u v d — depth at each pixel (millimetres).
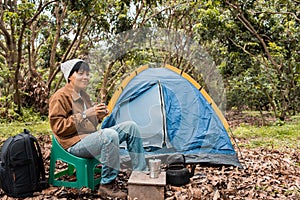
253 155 5406
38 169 3311
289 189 3689
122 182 3732
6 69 11039
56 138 3400
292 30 10461
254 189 3680
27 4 9023
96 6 8984
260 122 11875
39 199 3186
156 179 3307
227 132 4855
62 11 11586
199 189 3527
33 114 11227
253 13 10555
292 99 11680
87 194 3357
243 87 11156
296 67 10508
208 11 9859
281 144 6594
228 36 10562
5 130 7508
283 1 10570
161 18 13477
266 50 10297
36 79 11969
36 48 13391
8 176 3184
